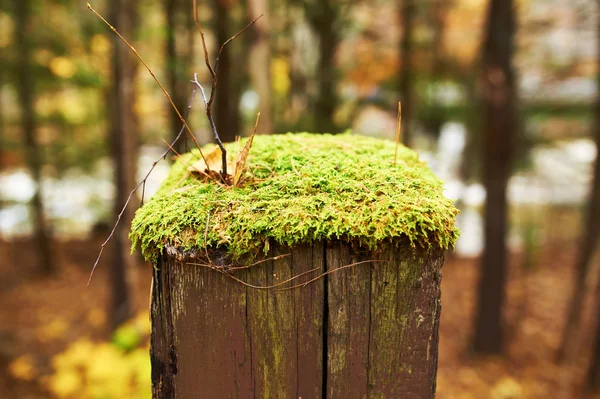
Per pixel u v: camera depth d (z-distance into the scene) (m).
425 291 1.08
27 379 5.12
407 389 1.12
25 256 9.09
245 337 1.11
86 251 9.26
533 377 5.84
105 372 3.54
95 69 6.74
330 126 7.47
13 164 9.10
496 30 5.54
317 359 1.11
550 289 8.07
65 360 3.89
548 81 7.81
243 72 7.64
